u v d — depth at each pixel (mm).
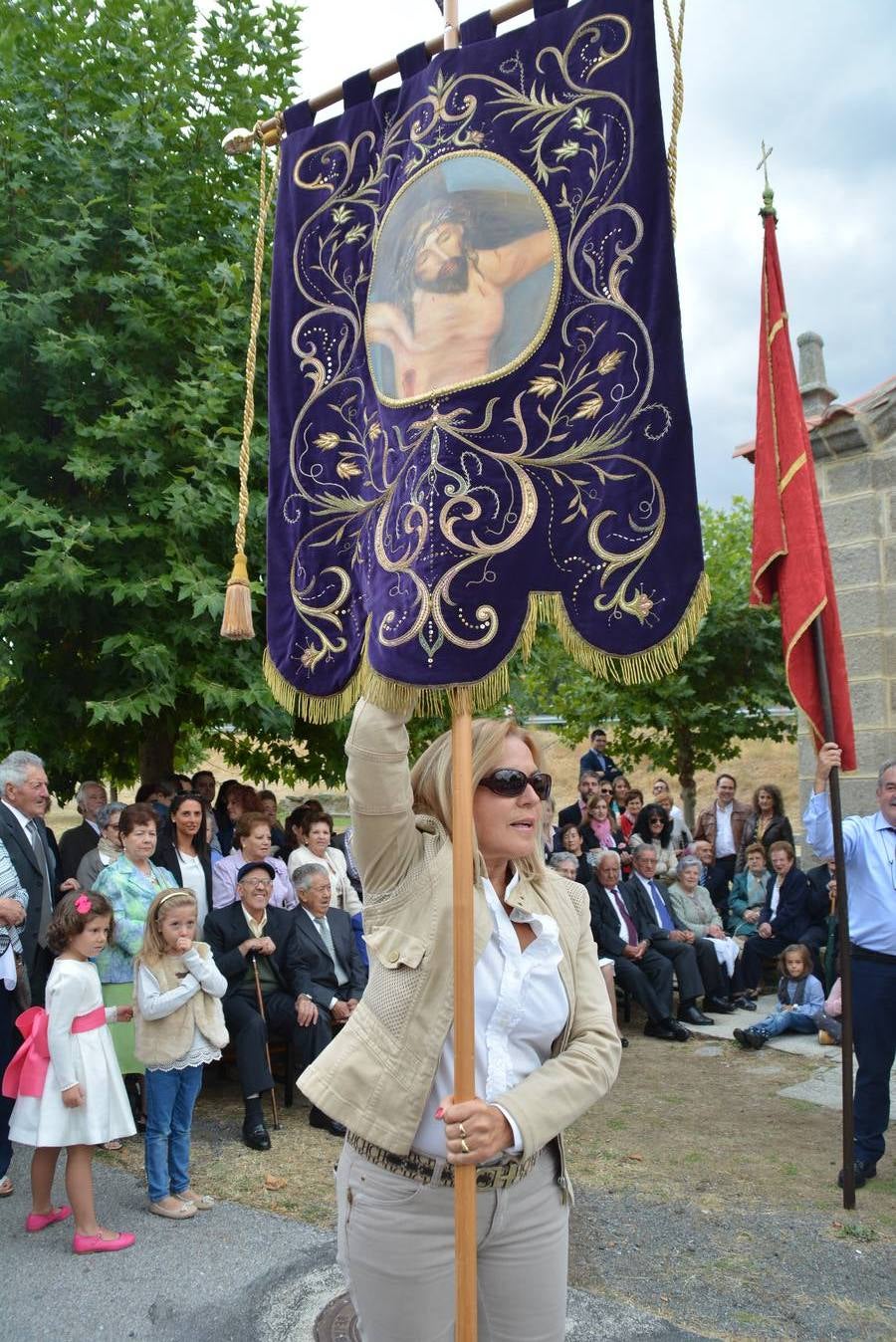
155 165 7992
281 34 8891
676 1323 3812
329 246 2666
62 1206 4699
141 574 7125
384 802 2062
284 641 2535
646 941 8711
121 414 7602
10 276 7633
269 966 6273
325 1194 4938
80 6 8281
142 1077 5879
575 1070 2039
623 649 2154
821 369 9688
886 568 8758
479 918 2080
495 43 2439
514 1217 2029
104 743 9328
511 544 2199
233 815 8305
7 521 7055
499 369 2287
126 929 5469
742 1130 6059
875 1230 4668
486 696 2098
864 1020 5098
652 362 2211
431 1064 1981
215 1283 3990
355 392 2553
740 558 15266
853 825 5199
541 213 2338
